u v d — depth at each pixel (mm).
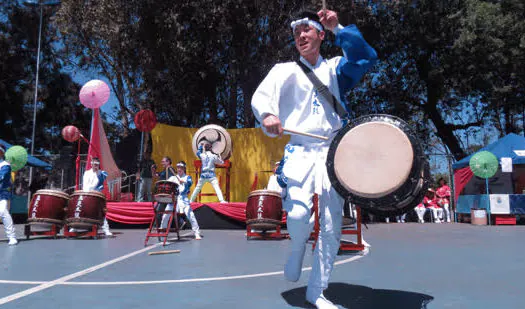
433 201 15812
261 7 15070
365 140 2637
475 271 4492
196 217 11117
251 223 8555
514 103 20672
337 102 3023
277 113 2971
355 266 4844
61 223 8750
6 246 7301
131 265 5023
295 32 3145
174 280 4000
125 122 22375
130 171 19641
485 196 13609
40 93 26688
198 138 13523
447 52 19516
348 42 2904
